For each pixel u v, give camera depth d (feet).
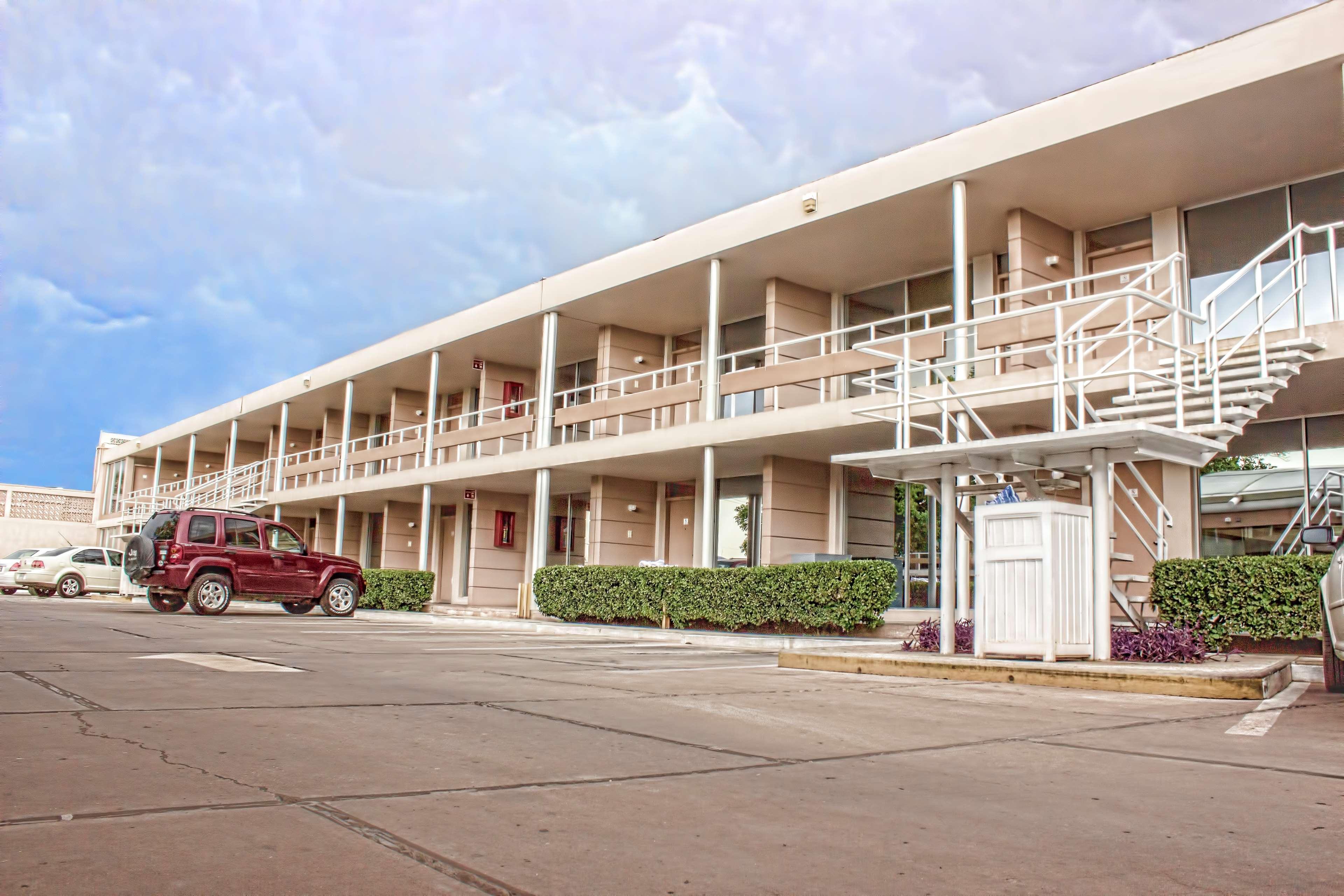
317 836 11.53
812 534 68.74
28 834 11.29
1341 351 39.14
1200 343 41.81
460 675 30.27
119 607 77.71
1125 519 45.60
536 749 17.52
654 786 14.69
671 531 82.74
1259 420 50.57
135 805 12.69
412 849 11.15
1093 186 51.26
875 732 20.39
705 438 63.93
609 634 63.21
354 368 104.27
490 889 9.91
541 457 77.20
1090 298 37.04
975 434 56.49
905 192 52.85
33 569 102.17
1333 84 40.93
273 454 137.59
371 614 83.41
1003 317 40.45
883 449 62.59
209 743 17.10
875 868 10.84
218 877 10.00
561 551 97.19
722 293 72.18
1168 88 43.50
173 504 139.13
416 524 110.63
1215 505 51.49
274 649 38.65
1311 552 47.73
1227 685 27.02
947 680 32.07
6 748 16.15
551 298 77.82
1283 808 13.69
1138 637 35.83
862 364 55.42
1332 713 23.99
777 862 11.03
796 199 58.70
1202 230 53.01
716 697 25.95
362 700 23.49
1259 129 44.83
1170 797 14.37
